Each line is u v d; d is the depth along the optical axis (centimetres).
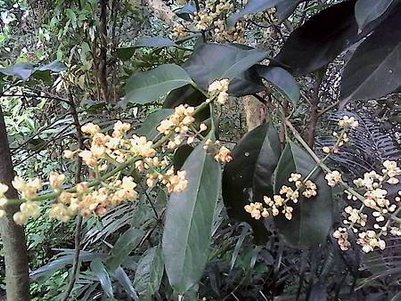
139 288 54
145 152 25
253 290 77
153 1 90
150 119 35
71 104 57
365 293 69
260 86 38
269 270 77
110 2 96
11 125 110
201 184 30
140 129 35
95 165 24
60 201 21
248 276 72
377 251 59
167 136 27
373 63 34
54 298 89
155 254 52
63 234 124
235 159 38
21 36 127
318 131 84
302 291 74
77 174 54
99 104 68
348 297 66
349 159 76
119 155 25
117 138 25
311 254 66
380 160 76
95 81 93
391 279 64
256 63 37
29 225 123
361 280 66
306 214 36
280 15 43
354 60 35
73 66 89
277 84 36
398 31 35
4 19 128
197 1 55
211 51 37
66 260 64
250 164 38
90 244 86
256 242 40
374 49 34
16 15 126
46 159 109
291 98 35
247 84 38
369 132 80
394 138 87
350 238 57
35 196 21
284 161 36
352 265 64
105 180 24
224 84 30
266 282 77
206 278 76
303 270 67
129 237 57
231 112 95
